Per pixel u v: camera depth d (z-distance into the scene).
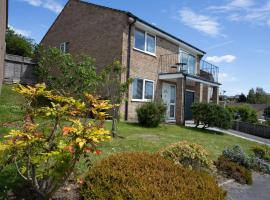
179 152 6.83
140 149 9.10
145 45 18.58
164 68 20.42
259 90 96.62
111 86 11.31
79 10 19.92
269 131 25.27
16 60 22.14
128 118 17.00
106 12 17.94
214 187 5.01
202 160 6.89
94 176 4.72
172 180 4.79
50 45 22.06
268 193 7.30
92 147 3.99
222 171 8.25
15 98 14.23
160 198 4.25
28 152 3.94
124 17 17.02
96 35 18.42
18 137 3.82
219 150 11.86
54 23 21.91
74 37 19.98
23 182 4.95
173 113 21.62
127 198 4.29
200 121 18.45
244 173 8.05
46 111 4.12
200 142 12.92
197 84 22.17
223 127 18.00
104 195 4.40
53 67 18.20
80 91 13.87
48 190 4.28
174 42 21.36
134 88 17.59
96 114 4.18
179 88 19.02
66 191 5.01
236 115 34.47
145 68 18.58
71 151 3.68
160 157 5.59
